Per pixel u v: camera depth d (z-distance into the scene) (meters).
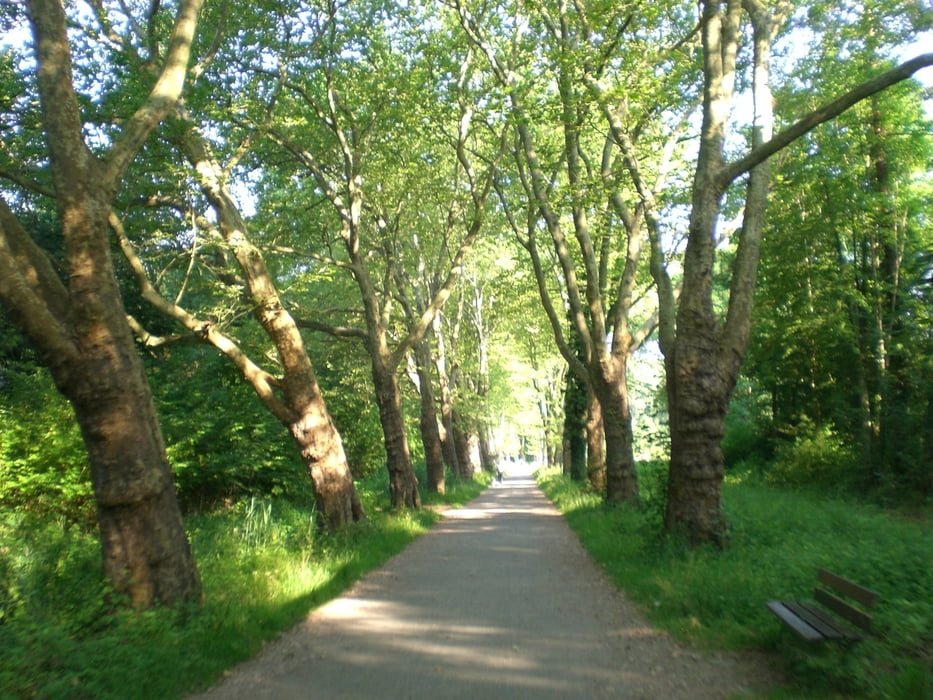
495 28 18.30
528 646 7.39
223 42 15.80
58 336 7.57
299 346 14.53
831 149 19.59
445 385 37.16
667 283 13.30
